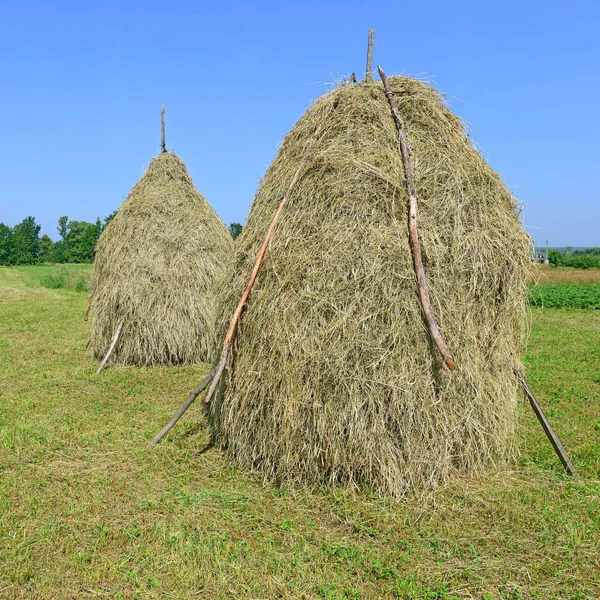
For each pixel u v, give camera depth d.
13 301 23.36
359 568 3.82
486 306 5.21
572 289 26.25
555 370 9.82
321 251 4.93
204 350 10.25
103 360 9.79
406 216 4.98
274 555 3.96
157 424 6.74
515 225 5.47
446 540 4.14
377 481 4.80
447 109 5.71
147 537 4.20
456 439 5.00
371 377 4.70
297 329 4.85
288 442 4.89
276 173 5.71
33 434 6.34
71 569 3.79
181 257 10.16
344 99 5.55
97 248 10.85
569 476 5.28
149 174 10.85
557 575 3.75
